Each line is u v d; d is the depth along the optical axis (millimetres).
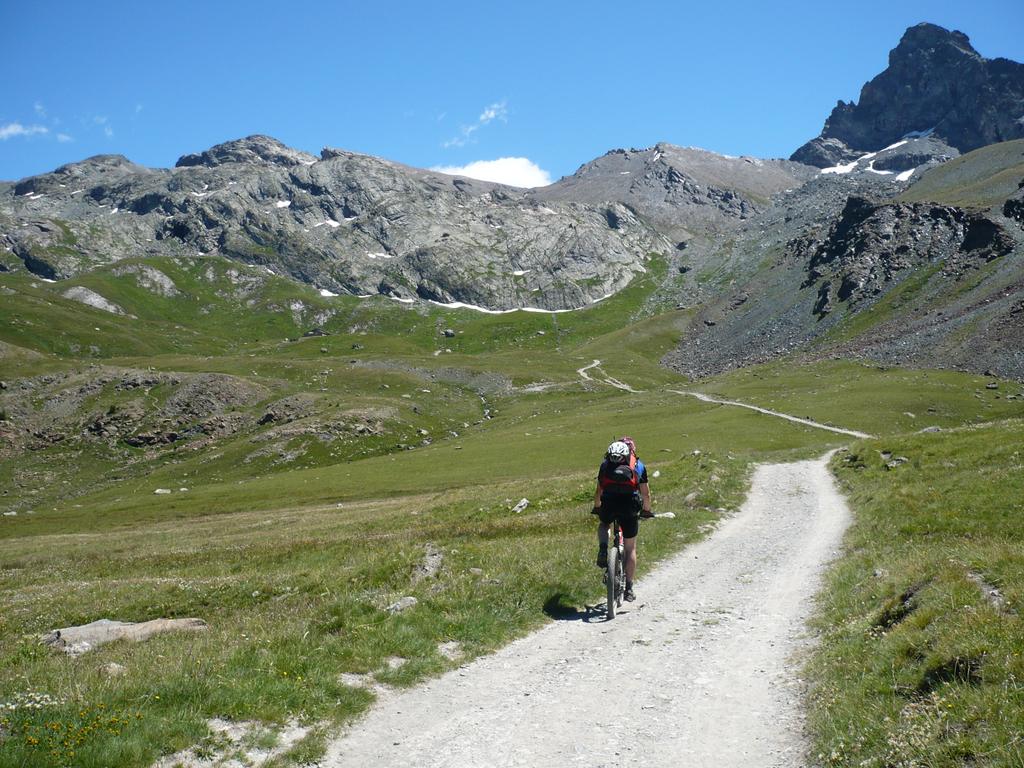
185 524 77938
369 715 9188
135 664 11195
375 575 18938
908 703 7754
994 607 9078
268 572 28297
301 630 12438
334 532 46312
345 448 148375
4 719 7914
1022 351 130375
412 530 36719
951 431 43281
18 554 58219
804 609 14258
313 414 168000
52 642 15406
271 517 72188
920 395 111875
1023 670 7180
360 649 11289
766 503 33281
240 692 9234
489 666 11156
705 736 8234
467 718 9016
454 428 171375
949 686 7559
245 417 173625
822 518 28031
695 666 10805
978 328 150750
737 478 40656
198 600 21250
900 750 6777
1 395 173250
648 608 14703
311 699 9344
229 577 26516
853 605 12766
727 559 20281
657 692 9727
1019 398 108938
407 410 176000
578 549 20141
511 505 43000
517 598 14812
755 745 7941
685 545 22781
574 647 12047
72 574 37219
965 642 8203
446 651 11844
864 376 142250
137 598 22719
